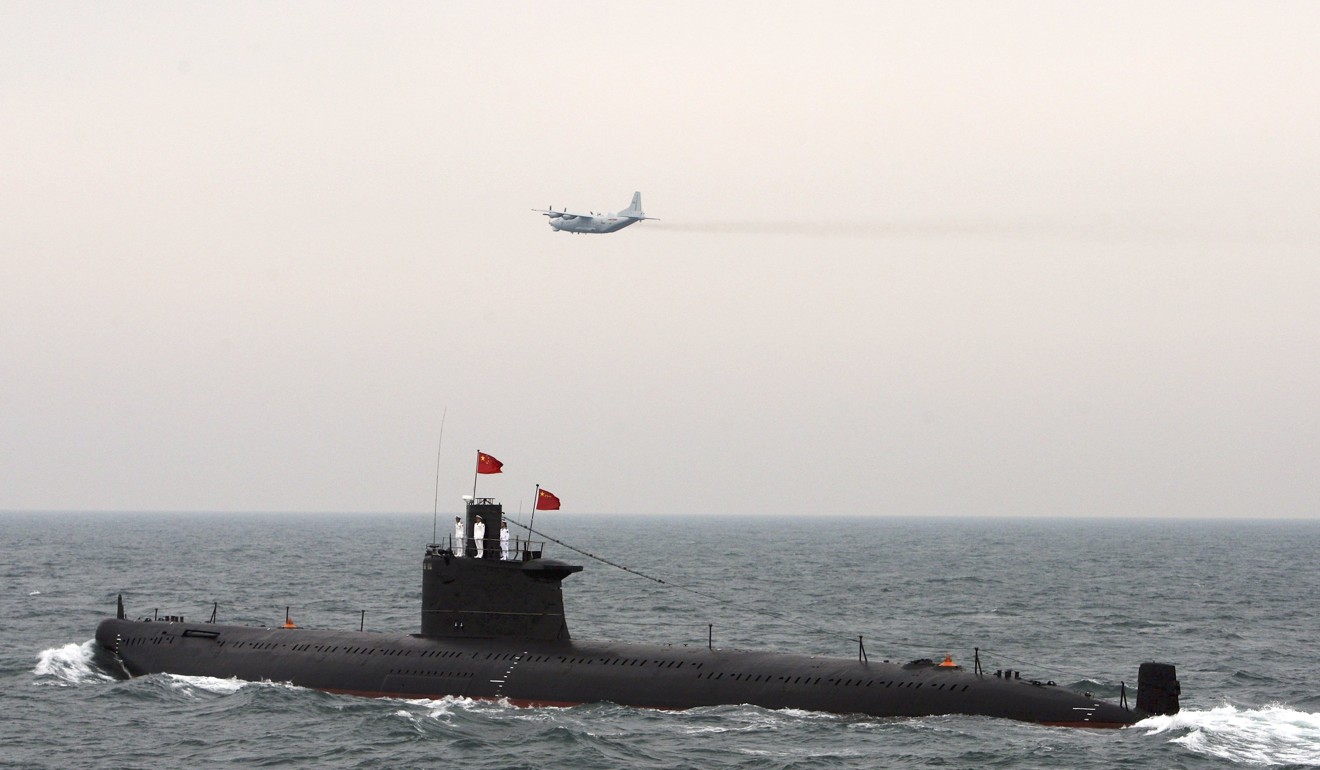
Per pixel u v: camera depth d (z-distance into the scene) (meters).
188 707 112.81
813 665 111.19
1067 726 102.19
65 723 106.62
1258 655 174.25
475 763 92.44
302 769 91.69
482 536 121.56
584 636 186.38
